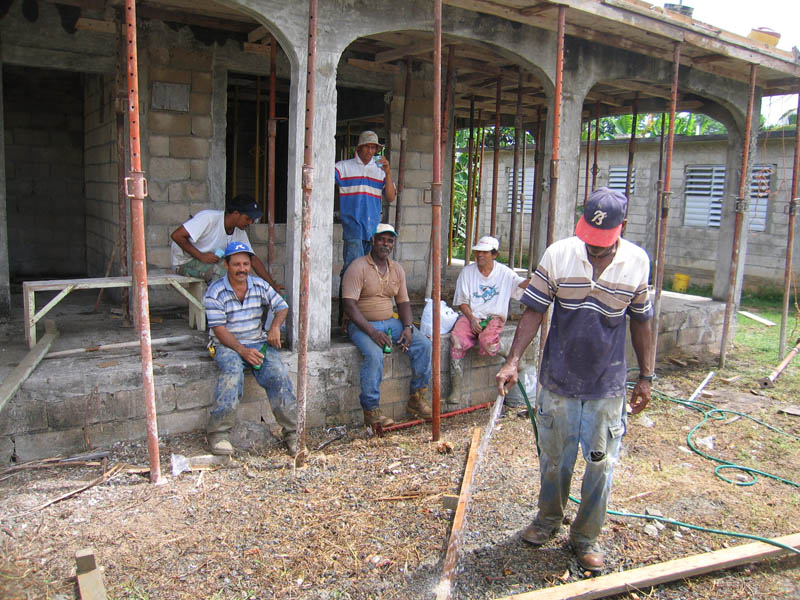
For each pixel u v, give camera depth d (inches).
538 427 136.8
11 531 133.7
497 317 222.7
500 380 130.9
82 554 115.9
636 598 122.3
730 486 175.3
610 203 117.2
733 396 258.7
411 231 314.2
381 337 197.5
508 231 716.7
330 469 172.2
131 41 136.1
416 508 152.2
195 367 179.2
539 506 138.3
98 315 237.3
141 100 235.8
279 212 467.8
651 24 217.8
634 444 203.3
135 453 168.7
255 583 121.5
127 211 226.2
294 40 179.6
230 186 462.3
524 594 116.7
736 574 131.8
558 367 128.0
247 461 172.9
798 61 276.4
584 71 245.4
